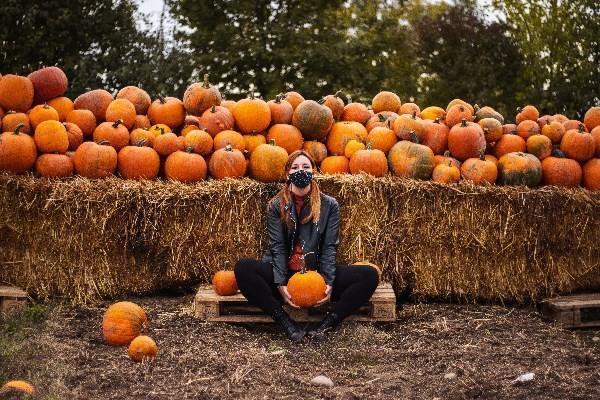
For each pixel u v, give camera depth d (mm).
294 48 17797
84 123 6793
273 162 6668
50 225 6125
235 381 4621
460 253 6414
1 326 5523
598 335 6062
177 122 7094
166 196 6227
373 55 18797
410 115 6973
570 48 16250
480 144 6738
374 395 4480
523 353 5336
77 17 13758
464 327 5949
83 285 6246
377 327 5984
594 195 6469
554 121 7059
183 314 6031
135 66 13984
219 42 18016
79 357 4973
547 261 6473
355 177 6359
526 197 6355
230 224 6340
